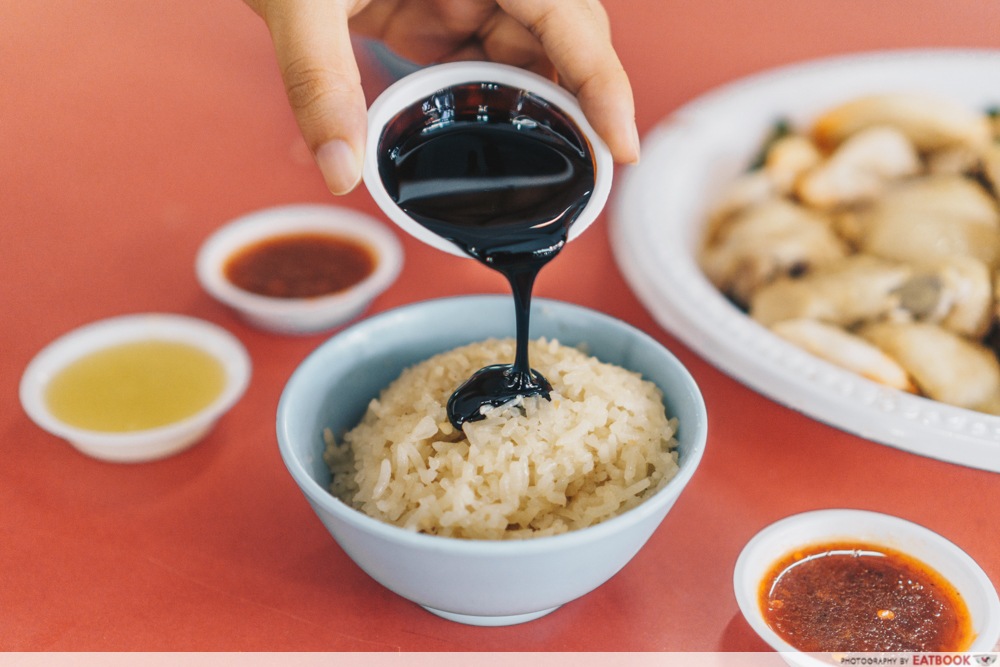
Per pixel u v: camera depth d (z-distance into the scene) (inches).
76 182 20.3
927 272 17.0
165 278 17.7
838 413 14.7
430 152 13.2
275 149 21.0
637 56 24.0
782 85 21.5
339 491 12.9
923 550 12.5
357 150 12.2
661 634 12.3
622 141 13.1
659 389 13.4
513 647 12.2
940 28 25.9
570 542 10.8
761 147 20.4
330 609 12.6
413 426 12.6
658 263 17.2
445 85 13.0
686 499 13.9
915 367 15.5
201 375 15.2
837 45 24.8
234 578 13.0
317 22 12.8
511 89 13.1
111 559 13.2
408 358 14.2
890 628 11.9
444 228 12.7
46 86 24.1
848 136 20.2
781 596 12.3
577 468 12.2
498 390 12.8
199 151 21.0
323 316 16.0
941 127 20.3
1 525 13.6
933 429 14.3
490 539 11.7
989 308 16.5
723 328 15.9
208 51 25.3
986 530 13.3
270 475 14.4
